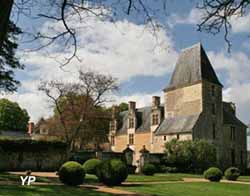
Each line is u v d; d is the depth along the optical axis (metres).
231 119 55.69
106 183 22.20
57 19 6.39
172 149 45.06
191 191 20.75
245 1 7.00
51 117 56.06
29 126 73.31
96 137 54.03
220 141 52.25
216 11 7.23
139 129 60.88
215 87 53.44
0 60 23.52
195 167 44.22
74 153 41.91
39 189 16.25
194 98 52.19
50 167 39.06
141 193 18.62
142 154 44.00
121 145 63.97
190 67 54.41
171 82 56.56
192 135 48.75
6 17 4.14
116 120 66.19
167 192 19.67
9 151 37.44
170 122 54.34
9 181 20.39
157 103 58.25
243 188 24.00
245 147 55.62
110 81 46.53
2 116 76.50
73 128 49.34
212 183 27.23
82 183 21.98
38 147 38.81
